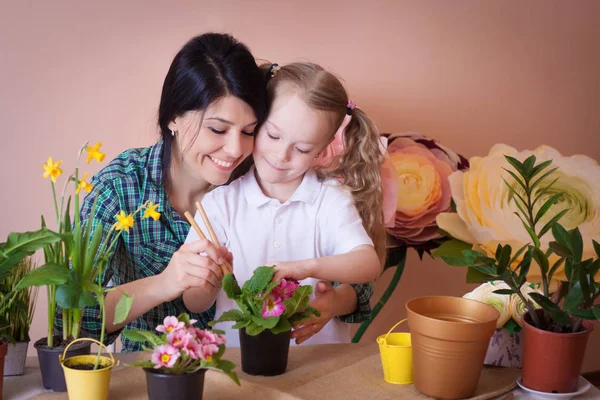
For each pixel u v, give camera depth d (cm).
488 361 125
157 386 96
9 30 197
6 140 200
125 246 160
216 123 139
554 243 111
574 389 113
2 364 106
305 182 163
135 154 167
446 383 107
